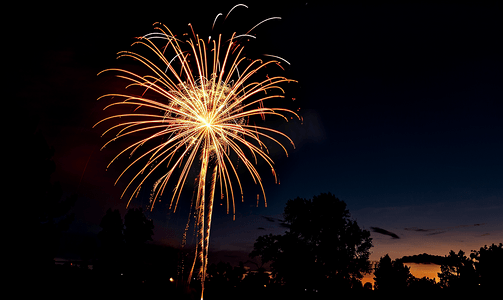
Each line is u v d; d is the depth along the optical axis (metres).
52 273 24.28
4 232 20.95
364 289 48.44
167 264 45.38
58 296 22.61
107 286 30.30
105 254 47.75
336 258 47.16
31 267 21.91
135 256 48.22
